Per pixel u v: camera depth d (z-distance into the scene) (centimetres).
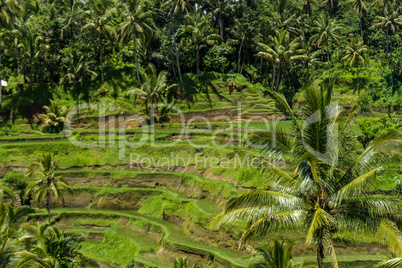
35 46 5625
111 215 4016
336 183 1384
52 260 2533
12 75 6172
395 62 6069
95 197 4269
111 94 5609
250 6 6700
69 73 5688
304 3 6650
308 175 1410
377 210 1317
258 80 6297
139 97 5572
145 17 5409
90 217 4031
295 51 5553
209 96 5638
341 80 6009
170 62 5922
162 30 6184
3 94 5697
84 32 6056
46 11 6406
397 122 4341
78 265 2766
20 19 5584
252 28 6106
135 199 4200
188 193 3953
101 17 5628
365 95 5638
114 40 5928
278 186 1446
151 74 5800
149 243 3500
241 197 1345
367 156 1314
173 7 5709
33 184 3684
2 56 6109
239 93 5691
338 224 1357
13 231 1712
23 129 5278
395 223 1242
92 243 3709
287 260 1759
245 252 2886
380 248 2622
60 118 5269
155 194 4172
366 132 3841
